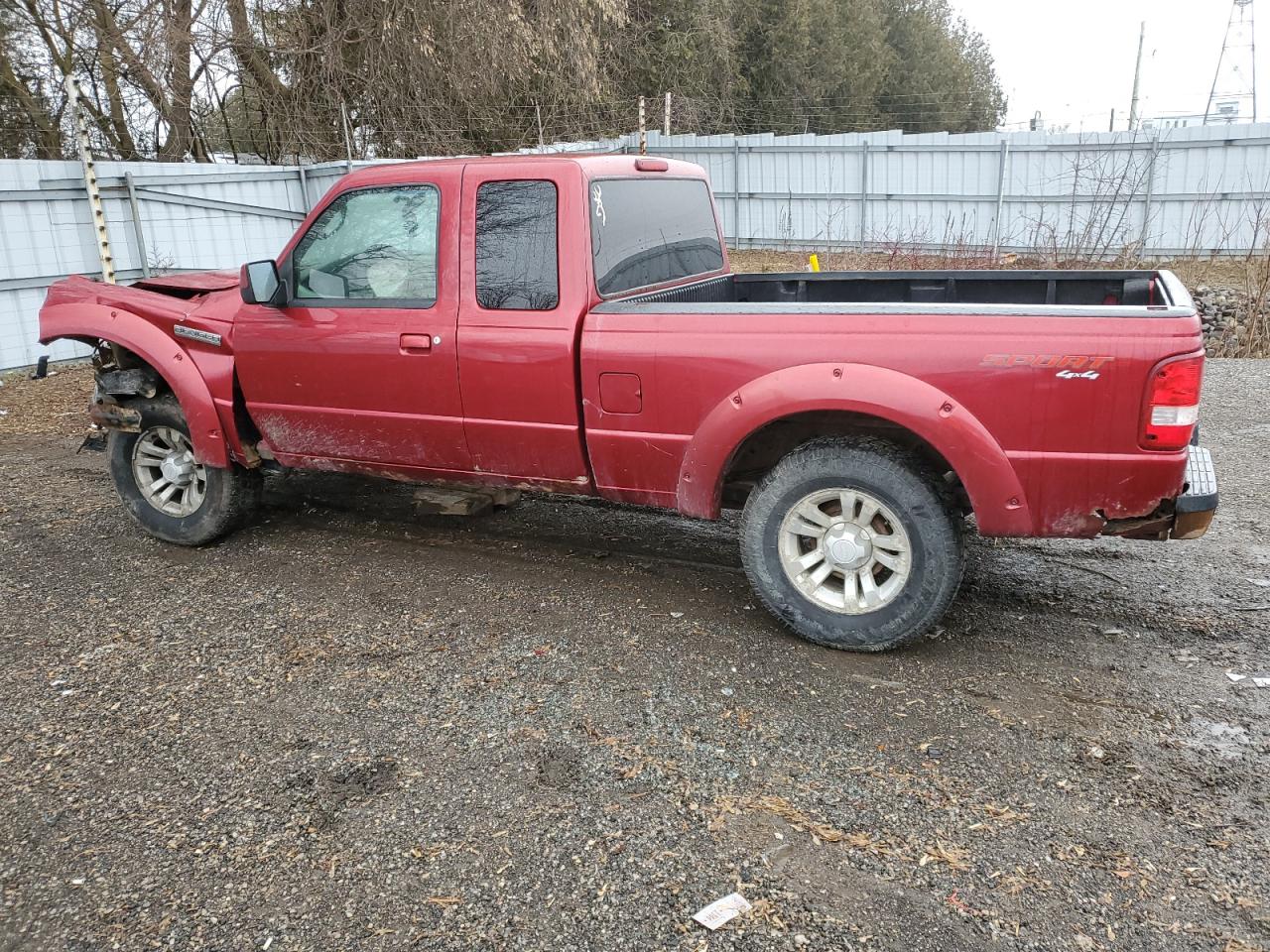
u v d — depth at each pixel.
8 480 6.27
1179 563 4.57
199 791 2.88
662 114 23.20
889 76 40.69
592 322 3.82
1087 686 3.43
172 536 4.95
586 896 2.42
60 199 10.15
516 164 3.94
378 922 2.35
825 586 3.80
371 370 4.25
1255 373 8.93
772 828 2.67
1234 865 2.50
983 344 3.25
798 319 3.49
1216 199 14.84
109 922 2.37
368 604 4.22
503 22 15.74
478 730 3.19
